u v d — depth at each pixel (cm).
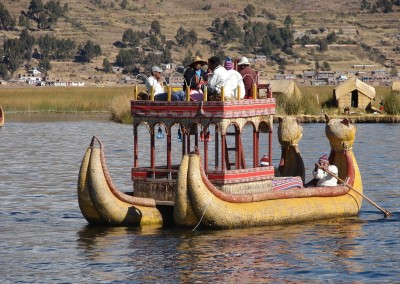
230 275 4584
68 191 7519
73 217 6178
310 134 13538
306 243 5238
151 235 5409
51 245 5247
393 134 13600
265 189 5816
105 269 4703
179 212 5431
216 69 5628
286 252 5028
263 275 4588
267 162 5953
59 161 10094
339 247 5153
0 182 8150
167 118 5638
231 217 5450
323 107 17738
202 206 5372
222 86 5497
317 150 10956
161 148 11512
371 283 4481
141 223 5650
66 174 8775
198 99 5684
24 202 6900
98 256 4953
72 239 5394
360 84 17762
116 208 5578
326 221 5881
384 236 5453
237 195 5509
